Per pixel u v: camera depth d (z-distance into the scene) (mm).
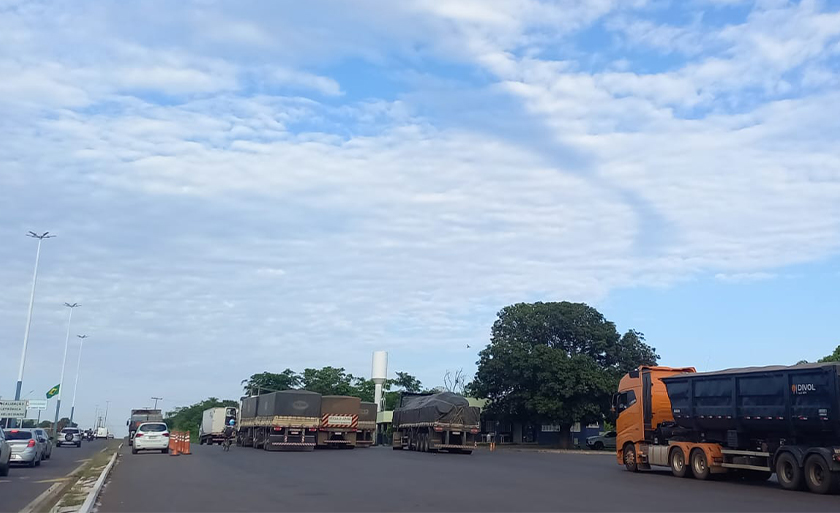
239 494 17719
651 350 65500
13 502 16891
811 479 19328
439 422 42625
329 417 49781
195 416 137750
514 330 65375
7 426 53000
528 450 56750
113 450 46375
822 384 19469
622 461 28500
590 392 59312
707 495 18297
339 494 17766
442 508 15039
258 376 99250
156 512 14266
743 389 22250
